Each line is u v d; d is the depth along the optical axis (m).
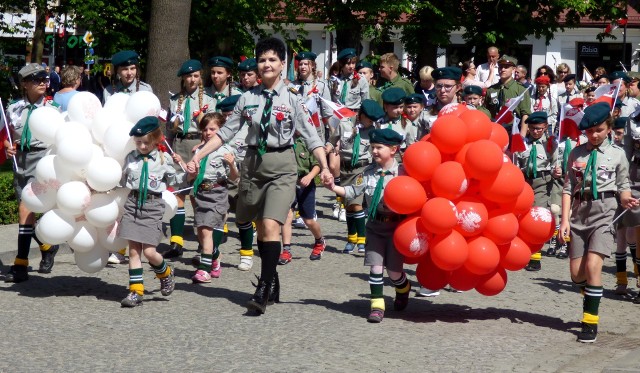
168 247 12.95
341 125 13.05
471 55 34.41
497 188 8.44
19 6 32.84
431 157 8.52
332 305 9.66
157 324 8.62
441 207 8.35
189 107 11.88
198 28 28.69
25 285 10.28
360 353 7.75
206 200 10.72
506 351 7.99
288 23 30.84
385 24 30.14
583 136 14.47
